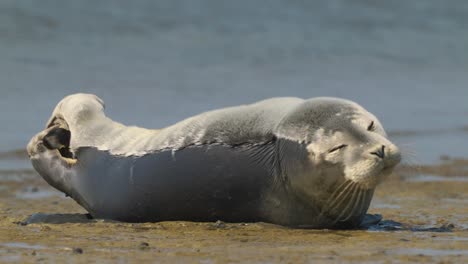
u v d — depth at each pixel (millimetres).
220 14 111750
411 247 29625
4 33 93438
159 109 72125
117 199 34750
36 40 93000
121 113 69875
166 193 33875
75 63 86688
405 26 119250
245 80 86375
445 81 93188
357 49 105500
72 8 103250
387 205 41625
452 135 66312
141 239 30953
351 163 30953
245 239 30984
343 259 27500
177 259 27438
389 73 96062
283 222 33281
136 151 34750
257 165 32969
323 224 33094
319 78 90500
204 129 33875
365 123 31969
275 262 27062
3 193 45688
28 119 66312
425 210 39969
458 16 126688
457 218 37594
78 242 30297
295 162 32031
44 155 36906
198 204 33719
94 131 36188
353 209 32500
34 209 40844
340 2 124562
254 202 33312
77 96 37469
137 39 98500
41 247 29391
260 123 33312
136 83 81688
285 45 102812
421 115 74562
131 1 109625
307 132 31969
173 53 94562
